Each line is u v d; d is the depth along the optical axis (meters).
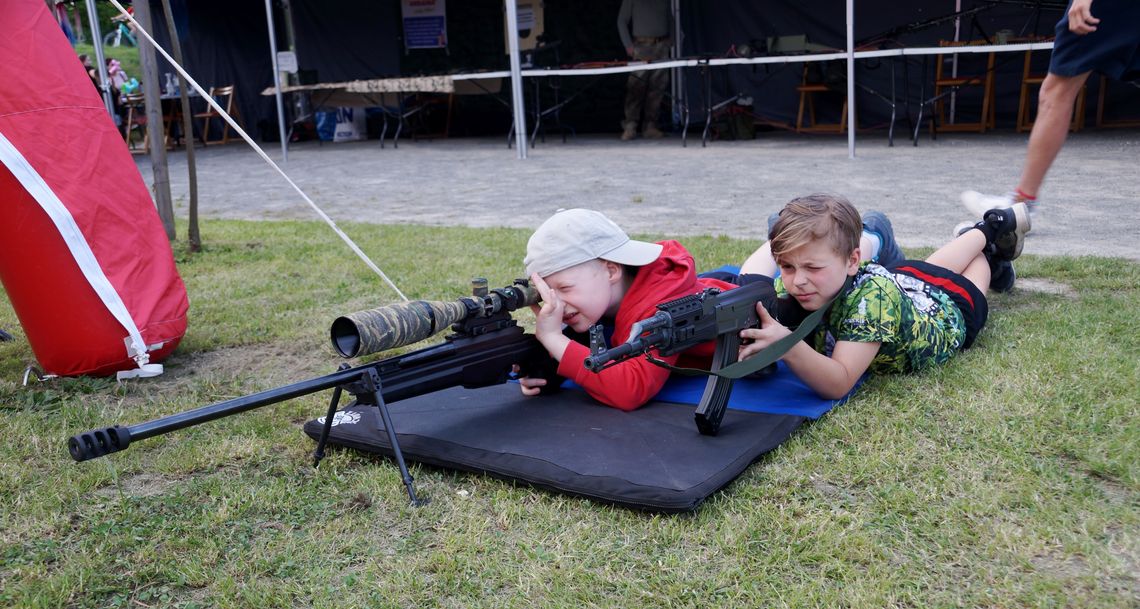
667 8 14.32
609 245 2.79
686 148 12.95
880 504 2.35
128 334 3.69
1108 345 3.41
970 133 12.86
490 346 2.79
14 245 3.49
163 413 3.34
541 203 8.30
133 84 18.67
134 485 2.75
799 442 2.71
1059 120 4.26
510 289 2.81
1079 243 5.40
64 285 3.56
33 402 3.46
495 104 17.52
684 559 2.16
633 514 2.38
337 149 16.06
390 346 2.46
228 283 5.50
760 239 5.92
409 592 2.10
